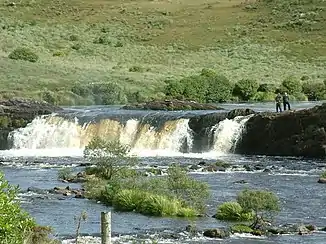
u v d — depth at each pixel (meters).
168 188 33.72
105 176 40.88
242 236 27.28
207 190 34.78
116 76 105.38
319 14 145.25
